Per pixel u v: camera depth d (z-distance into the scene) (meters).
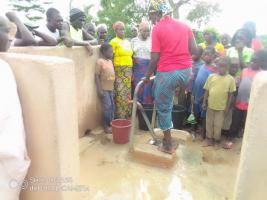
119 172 3.17
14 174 1.44
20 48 2.67
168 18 2.95
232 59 3.81
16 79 1.51
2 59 1.53
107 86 4.11
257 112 1.25
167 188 2.88
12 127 1.41
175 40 2.90
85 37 4.38
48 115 1.47
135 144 3.68
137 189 2.85
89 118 4.10
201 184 2.96
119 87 4.44
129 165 3.33
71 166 1.63
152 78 3.38
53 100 1.43
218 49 4.52
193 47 3.18
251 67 3.73
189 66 3.06
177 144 3.78
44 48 3.00
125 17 10.56
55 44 3.35
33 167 1.62
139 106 3.59
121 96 4.48
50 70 1.39
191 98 4.50
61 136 1.51
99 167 3.28
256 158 1.30
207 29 4.58
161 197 2.72
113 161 3.42
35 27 3.21
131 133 3.50
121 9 10.73
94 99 4.16
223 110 3.73
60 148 1.52
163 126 3.26
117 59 4.34
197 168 3.30
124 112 4.57
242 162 1.35
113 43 4.27
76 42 3.62
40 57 1.50
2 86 1.39
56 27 3.64
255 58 3.62
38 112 1.50
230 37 5.10
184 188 2.88
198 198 2.72
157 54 3.00
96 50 4.05
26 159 1.52
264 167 1.31
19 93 1.53
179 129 4.46
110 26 10.24
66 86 1.50
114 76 4.16
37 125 1.53
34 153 1.59
